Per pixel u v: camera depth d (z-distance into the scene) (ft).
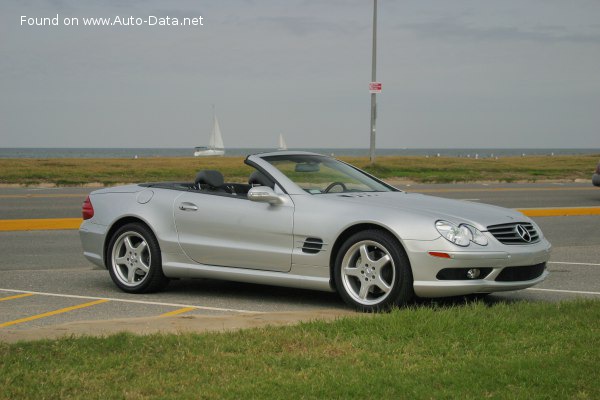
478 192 86.43
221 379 15.74
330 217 25.77
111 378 15.76
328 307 26.63
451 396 14.76
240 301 27.84
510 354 17.66
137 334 19.97
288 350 18.01
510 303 26.66
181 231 28.76
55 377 15.76
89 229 30.81
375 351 17.92
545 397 14.69
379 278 24.75
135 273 29.76
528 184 106.11
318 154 30.40
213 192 28.81
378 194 27.66
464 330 19.66
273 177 27.73
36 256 39.93
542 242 26.50
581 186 100.32
